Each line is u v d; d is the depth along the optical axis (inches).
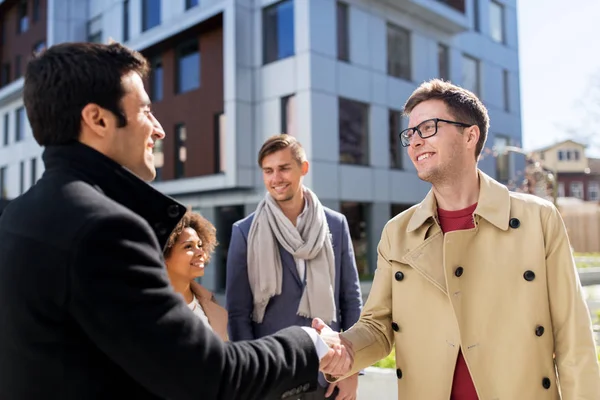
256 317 102.5
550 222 64.4
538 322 62.0
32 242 40.8
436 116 66.4
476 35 666.2
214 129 529.3
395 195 544.4
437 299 66.2
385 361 144.2
